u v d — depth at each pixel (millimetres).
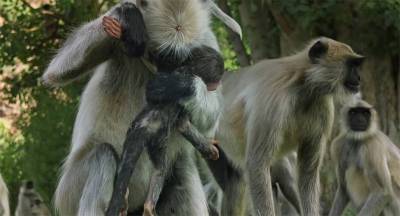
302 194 15656
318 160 15641
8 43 28047
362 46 26406
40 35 27953
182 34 10719
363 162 22672
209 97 10797
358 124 22703
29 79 28281
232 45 28922
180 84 10594
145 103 10961
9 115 33125
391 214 22953
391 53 26719
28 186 23359
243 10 27594
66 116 27062
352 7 25453
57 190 11555
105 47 10922
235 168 16234
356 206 23172
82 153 11281
